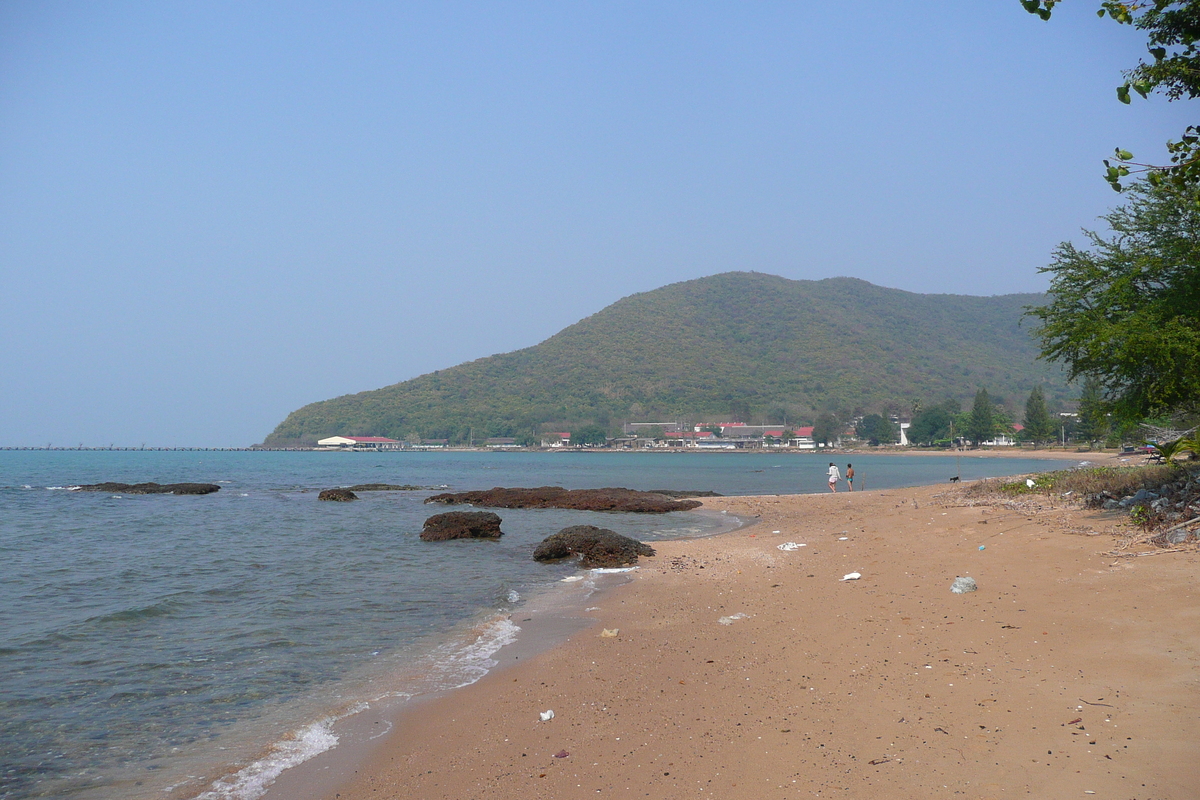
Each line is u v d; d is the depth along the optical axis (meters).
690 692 8.43
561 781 6.39
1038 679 7.57
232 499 42.69
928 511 23.44
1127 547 12.41
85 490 48.69
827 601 12.16
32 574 17.22
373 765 6.96
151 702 8.74
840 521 24.31
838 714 7.34
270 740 7.60
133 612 13.20
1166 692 6.82
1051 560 12.59
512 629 11.94
